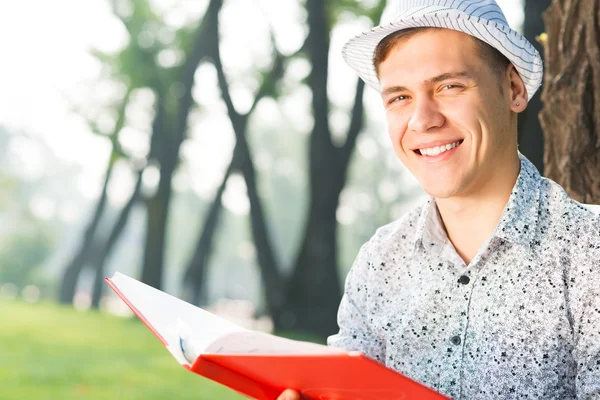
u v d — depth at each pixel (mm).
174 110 24141
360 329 2357
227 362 1859
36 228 44781
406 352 2184
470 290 2104
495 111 2062
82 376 11805
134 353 14414
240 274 65812
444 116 2055
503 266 2080
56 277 42906
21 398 10203
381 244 2318
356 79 18844
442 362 2123
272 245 19781
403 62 2076
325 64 18578
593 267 2002
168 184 23266
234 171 21750
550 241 2059
